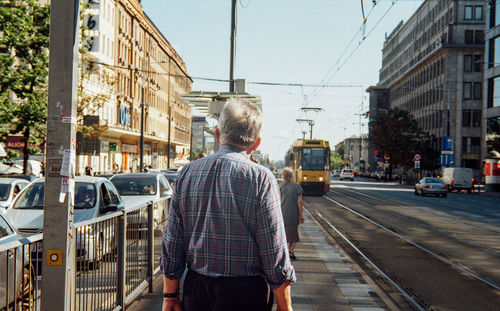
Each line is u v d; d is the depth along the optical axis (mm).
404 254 11102
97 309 4969
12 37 20391
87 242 4605
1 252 3504
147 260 7254
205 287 2498
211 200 2510
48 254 3938
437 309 6746
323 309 6426
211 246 2486
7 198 12680
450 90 73062
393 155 70812
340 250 11328
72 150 4000
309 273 8633
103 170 44938
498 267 9797
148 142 64562
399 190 48625
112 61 46156
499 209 25141
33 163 27000
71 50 4000
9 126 22016
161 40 69812
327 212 21141
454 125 72812
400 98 104812
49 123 3992
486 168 46406
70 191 3984
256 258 2498
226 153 2621
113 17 46469
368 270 9320
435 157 69375
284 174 9891
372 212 21516
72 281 4148
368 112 60250
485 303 7098
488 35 54031
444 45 72938
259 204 2477
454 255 11094
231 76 16969
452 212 22391
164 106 75125
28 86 21672
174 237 2611
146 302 6695
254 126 2697
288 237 9703
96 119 33938
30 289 3992
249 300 2467
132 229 6379
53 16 4008
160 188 14406
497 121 51938
